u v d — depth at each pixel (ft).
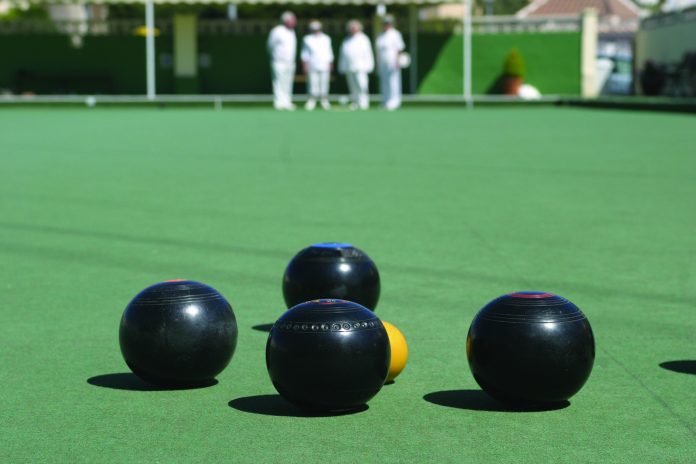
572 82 113.19
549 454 9.55
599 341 14.17
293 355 10.39
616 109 94.12
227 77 111.75
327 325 10.43
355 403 10.57
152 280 18.67
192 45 109.91
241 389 11.76
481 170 38.81
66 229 24.66
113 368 12.76
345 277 13.82
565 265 20.08
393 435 10.09
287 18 97.86
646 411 10.92
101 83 110.73
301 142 53.72
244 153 46.80
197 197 30.76
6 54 110.52
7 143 52.90
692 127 65.51
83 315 15.80
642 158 43.60
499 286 18.11
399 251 21.65
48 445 9.85
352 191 32.22
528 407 10.92
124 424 10.46
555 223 25.49
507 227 24.88
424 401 11.25
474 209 28.07
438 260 20.63
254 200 30.01
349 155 45.62
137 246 22.34
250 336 14.40
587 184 33.94
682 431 10.26
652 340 14.24
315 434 10.11
